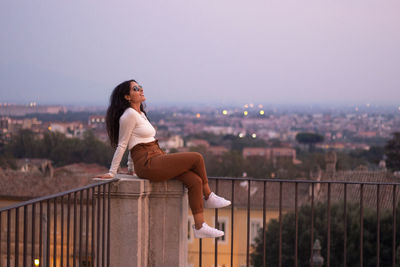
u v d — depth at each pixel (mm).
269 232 19703
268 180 4598
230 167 59375
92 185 3816
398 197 28984
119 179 4289
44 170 32375
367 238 18969
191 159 4367
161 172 4324
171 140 90938
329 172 35344
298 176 54406
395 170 55000
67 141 54562
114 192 4297
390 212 19250
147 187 4363
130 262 4312
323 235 19094
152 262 4508
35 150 53375
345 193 4590
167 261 4492
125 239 4312
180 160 4340
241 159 60750
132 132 4441
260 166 59719
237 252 30109
